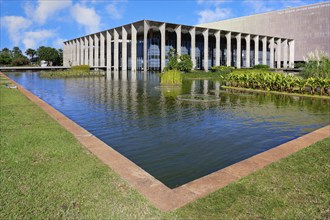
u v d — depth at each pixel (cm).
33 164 404
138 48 5362
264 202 299
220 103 1211
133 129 720
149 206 287
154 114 930
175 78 2209
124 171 377
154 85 2125
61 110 1005
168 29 4691
